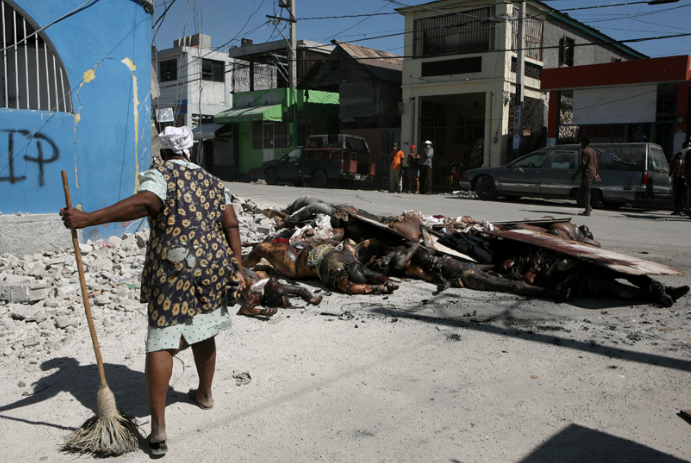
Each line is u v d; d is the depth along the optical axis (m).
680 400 3.14
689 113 18.23
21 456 2.70
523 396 3.23
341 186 23.19
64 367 3.71
